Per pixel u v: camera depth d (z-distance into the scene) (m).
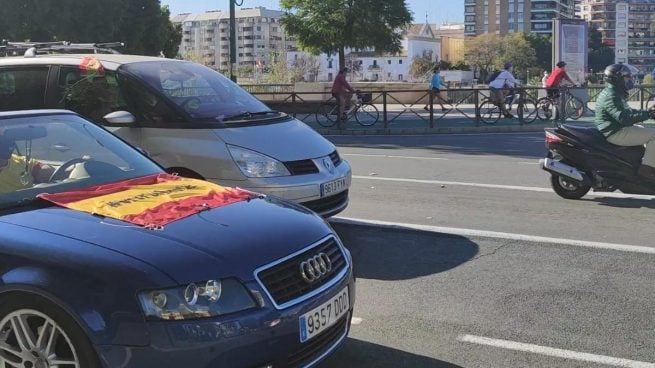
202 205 3.68
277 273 3.23
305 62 68.25
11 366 3.17
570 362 4.06
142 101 6.53
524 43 111.25
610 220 7.74
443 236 7.07
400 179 10.62
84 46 8.73
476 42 116.88
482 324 4.68
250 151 6.15
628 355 4.15
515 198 9.05
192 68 7.24
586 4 149.38
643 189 8.29
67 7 25.84
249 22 131.00
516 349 4.26
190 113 6.43
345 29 31.17
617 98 8.21
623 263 6.05
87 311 2.89
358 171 11.48
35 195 3.82
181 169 6.27
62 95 6.86
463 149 14.70
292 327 3.17
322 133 19.52
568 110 20.30
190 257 3.07
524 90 19.97
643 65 117.94
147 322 2.87
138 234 3.22
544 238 6.94
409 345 4.34
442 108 20.34
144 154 4.75
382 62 130.50
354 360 4.13
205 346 2.91
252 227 3.47
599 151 8.37
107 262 2.98
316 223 3.80
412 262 6.17
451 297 5.23
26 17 25.80
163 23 35.97
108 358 2.88
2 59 7.38
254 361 3.03
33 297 3.03
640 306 4.98
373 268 6.01
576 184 8.66
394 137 17.98
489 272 5.85
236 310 3.02
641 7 118.25
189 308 2.93
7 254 3.13
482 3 164.38
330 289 3.46
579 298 5.17
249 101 7.14
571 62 24.55
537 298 5.18
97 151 4.46
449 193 9.42
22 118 4.38
